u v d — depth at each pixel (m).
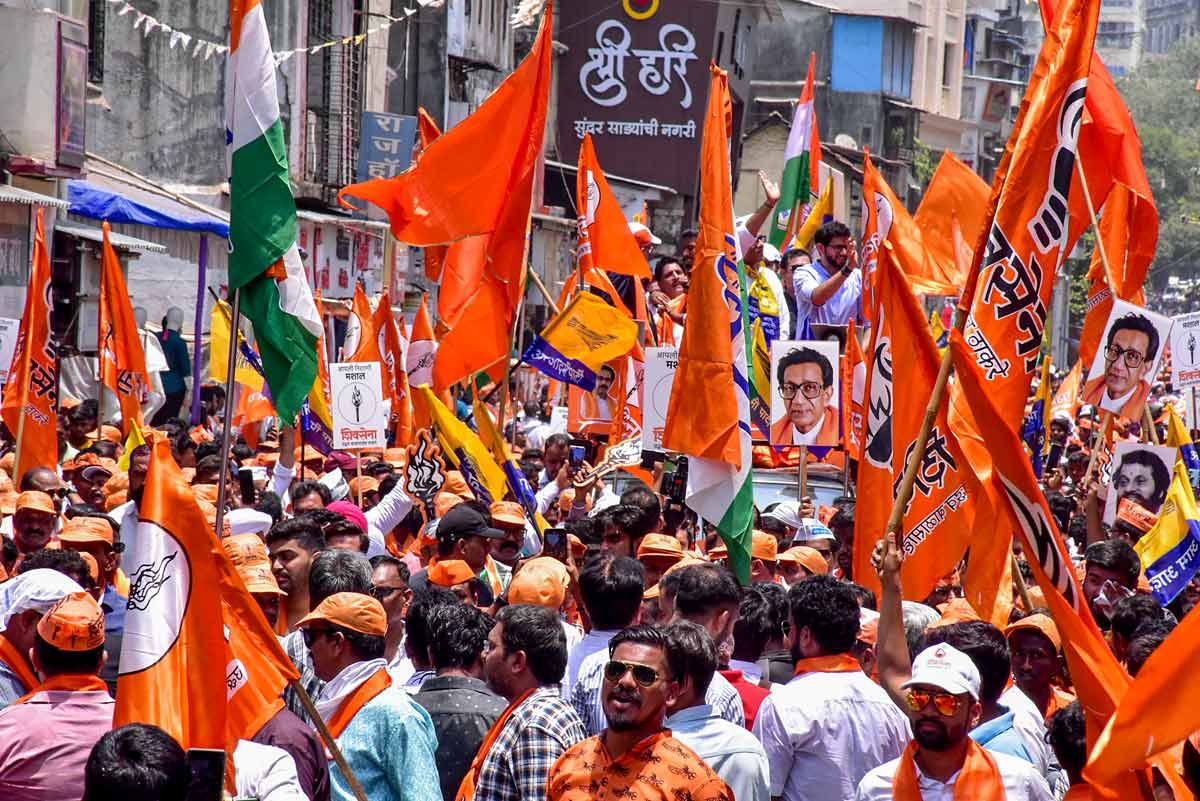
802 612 9.12
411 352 21.00
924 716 7.75
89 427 21.11
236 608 7.84
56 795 7.89
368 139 42.97
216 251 37.19
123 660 7.52
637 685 7.48
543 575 10.25
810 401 16.20
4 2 29.33
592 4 57.72
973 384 8.48
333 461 21.70
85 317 31.17
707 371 13.48
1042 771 9.23
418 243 16.73
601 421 20.09
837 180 77.50
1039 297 10.98
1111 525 15.58
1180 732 6.59
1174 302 118.75
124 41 39.69
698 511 13.46
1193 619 6.61
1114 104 14.84
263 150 12.28
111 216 31.89
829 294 20.08
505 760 8.44
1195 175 127.38
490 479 15.73
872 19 97.19
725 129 13.73
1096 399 15.13
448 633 9.48
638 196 57.88
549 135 58.16
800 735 8.91
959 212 19.56
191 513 7.62
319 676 9.11
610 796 7.48
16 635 9.65
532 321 54.06
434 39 51.97
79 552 11.04
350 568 9.78
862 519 11.55
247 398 22.95
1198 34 177.25
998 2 131.50
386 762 8.84
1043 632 9.97
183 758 6.71
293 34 42.19
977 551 11.17
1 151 29.23
